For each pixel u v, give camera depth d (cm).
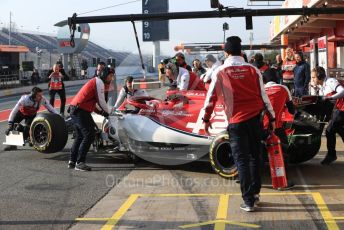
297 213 511
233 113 518
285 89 618
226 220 493
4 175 710
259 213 514
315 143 709
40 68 4750
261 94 525
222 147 645
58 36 4144
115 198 583
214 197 579
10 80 3588
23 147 945
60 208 545
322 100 707
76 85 3881
